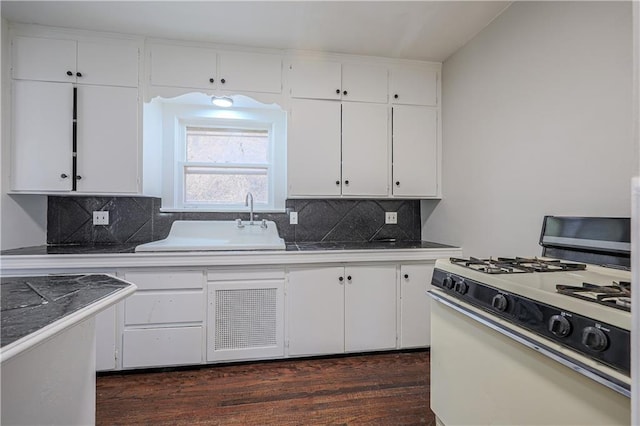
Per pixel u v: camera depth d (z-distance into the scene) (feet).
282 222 9.00
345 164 8.16
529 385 2.99
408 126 8.43
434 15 6.46
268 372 6.79
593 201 4.48
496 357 3.43
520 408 3.09
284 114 9.12
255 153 9.15
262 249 7.18
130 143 7.20
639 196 1.53
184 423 5.18
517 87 5.93
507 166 6.18
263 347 7.09
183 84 7.39
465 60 7.57
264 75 7.76
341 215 9.29
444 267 4.57
